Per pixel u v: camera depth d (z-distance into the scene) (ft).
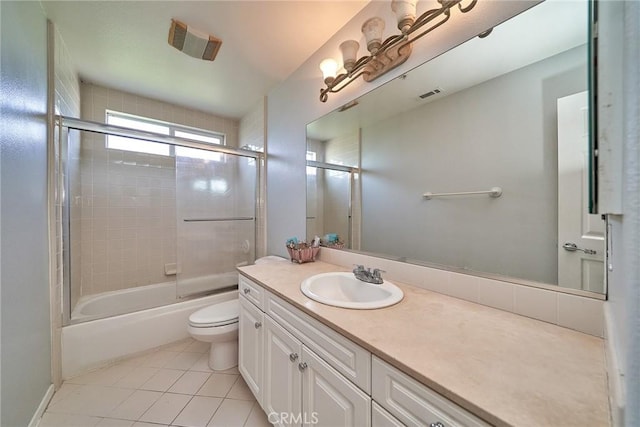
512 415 1.56
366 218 5.18
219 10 5.02
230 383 5.56
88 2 4.84
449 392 1.78
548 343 2.39
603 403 1.64
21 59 4.10
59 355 5.48
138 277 8.83
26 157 4.25
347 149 5.55
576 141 2.70
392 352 2.25
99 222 8.07
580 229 2.65
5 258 3.51
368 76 4.81
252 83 7.93
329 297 4.46
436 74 3.87
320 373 3.09
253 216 9.32
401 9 3.65
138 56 6.54
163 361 6.39
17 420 3.78
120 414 4.67
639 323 0.83
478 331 2.63
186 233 8.77
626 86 1.01
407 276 4.26
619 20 1.10
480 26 3.32
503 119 3.24
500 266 3.28
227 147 8.67
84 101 7.84
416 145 4.25
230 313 6.13
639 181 0.89
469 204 3.61
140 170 8.87
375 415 2.36
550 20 2.84
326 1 4.81
